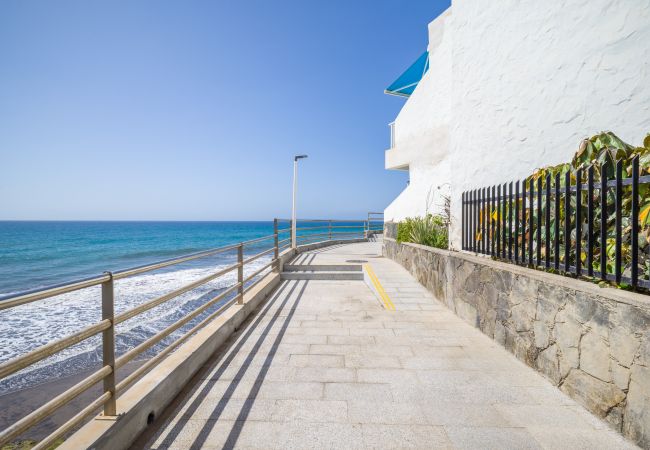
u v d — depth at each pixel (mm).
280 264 8703
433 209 9641
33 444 3492
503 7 4672
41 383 4895
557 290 2945
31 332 7438
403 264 9211
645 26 3342
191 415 2533
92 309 9258
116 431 2012
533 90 4277
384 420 2463
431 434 2299
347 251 13766
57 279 18391
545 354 3115
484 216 4453
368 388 2943
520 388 2941
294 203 12281
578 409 2604
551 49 4078
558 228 3016
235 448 2154
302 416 2516
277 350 3852
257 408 2625
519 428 2365
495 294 4051
